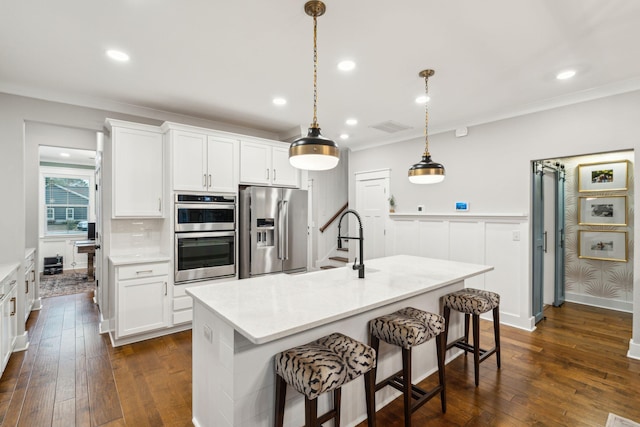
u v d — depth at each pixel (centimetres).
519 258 361
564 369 264
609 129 298
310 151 177
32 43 221
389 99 332
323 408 180
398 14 188
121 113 347
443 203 434
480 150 396
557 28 202
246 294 193
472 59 245
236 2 177
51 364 269
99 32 208
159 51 233
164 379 246
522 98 329
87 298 477
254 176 396
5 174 292
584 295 449
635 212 283
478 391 231
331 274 254
